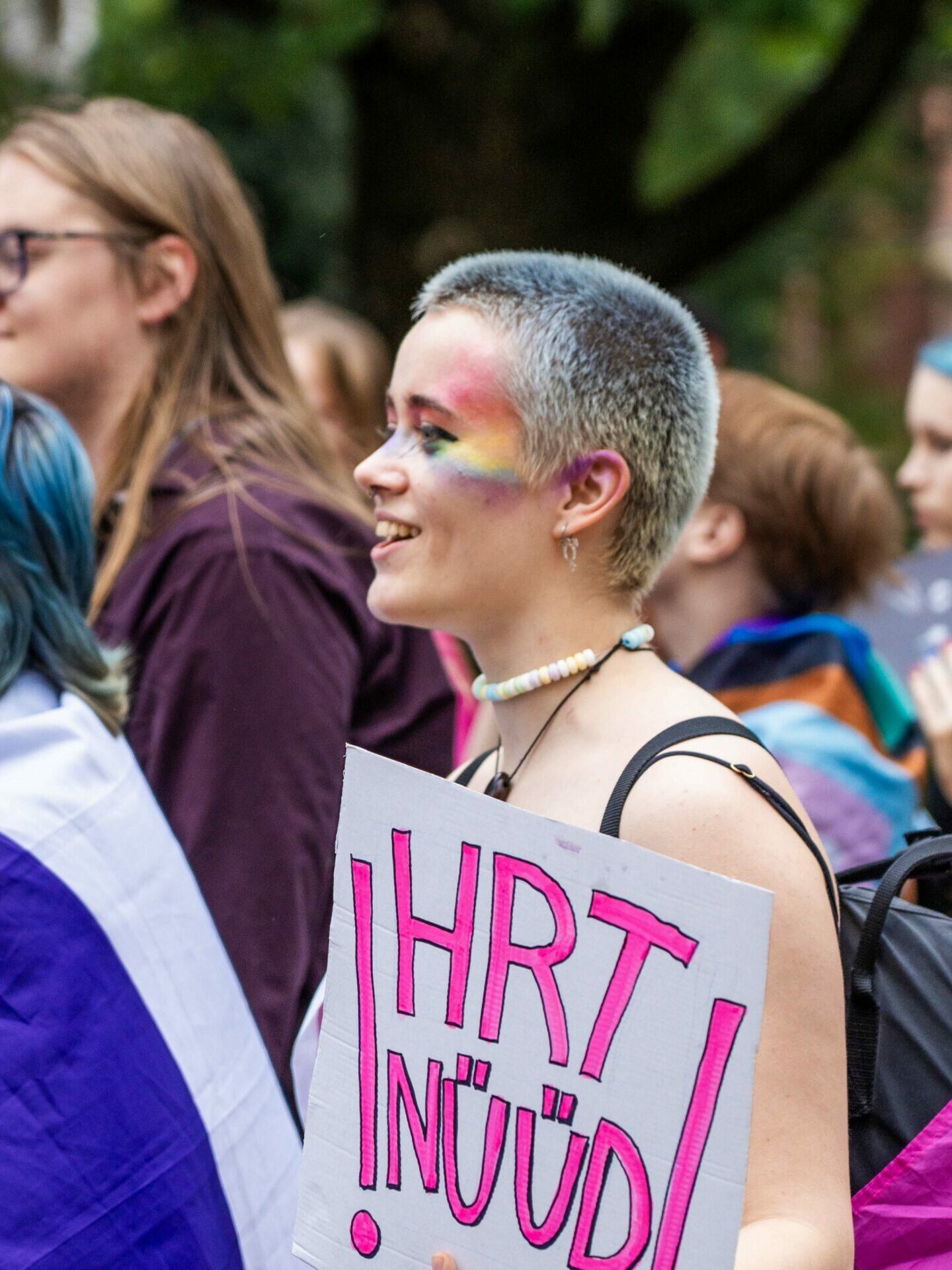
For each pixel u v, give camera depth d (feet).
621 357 9.35
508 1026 8.34
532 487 9.35
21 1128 9.65
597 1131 8.04
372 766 8.82
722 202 42.52
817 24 44.47
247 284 15.05
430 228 41.70
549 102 41.50
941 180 73.92
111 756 11.07
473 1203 8.44
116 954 10.45
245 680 12.71
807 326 78.54
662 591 16.99
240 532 13.12
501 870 8.37
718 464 16.55
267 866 12.35
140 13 47.78
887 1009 9.51
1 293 14.17
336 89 57.06
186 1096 10.59
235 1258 10.75
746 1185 8.30
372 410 23.98
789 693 15.69
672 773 8.76
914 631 20.67
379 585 9.66
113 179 14.21
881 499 16.71
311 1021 12.31
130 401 14.39
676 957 7.83
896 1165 9.20
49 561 11.18
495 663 9.76
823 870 8.83
